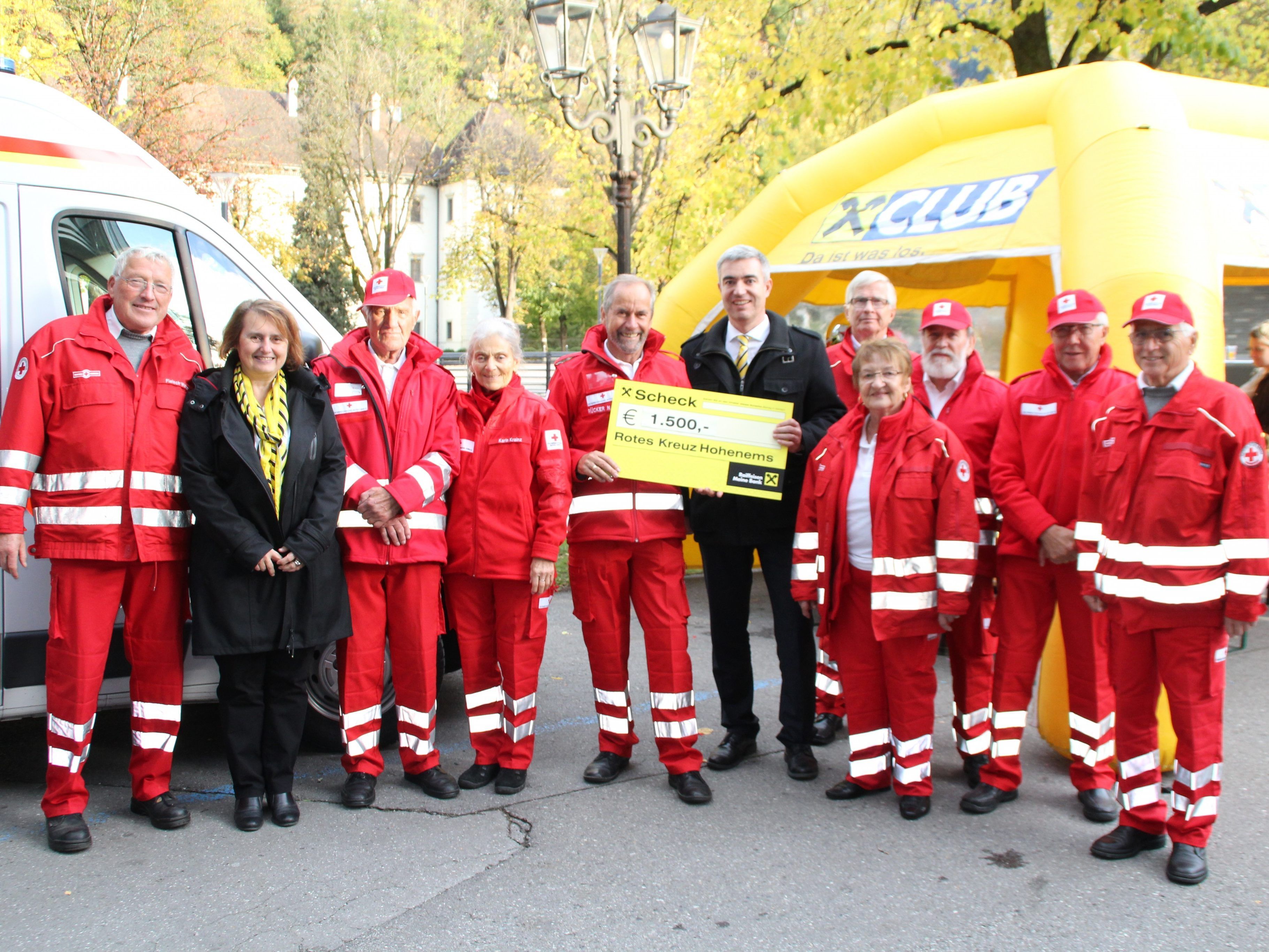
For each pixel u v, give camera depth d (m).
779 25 13.87
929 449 3.88
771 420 4.23
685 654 4.18
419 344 4.15
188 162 19.53
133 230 4.29
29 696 3.96
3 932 3.08
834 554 4.09
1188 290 4.58
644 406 4.18
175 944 3.03
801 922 3.17
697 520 4.50
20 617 3.94
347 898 3.31
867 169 7.27
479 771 4.29
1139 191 4.87
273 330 3.68
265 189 31.17
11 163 4.03
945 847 3.70
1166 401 3.49
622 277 4.24
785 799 4.16
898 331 10.15
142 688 3.80
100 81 17.31
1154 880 3.45
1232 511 3.29
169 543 3.71
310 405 3.79
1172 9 10.84
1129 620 3.49
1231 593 3.30
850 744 4.19
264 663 3.82
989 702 4.26
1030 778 4.38
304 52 39.00
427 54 37.94
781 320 4.43
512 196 38.50
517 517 4.13
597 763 4.36
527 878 3.46
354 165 38.56
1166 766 4.39
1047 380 4.03
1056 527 3.87
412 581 4.06
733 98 14.23
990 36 12.41
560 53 8.83
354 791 4.04
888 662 3.98
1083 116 5.48
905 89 12.78
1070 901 3.30
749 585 4.56
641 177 16.80
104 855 3.60
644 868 3.53
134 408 3.65
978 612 4.20
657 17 9.05
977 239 5.94
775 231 7.57
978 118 6.72
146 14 18.66
